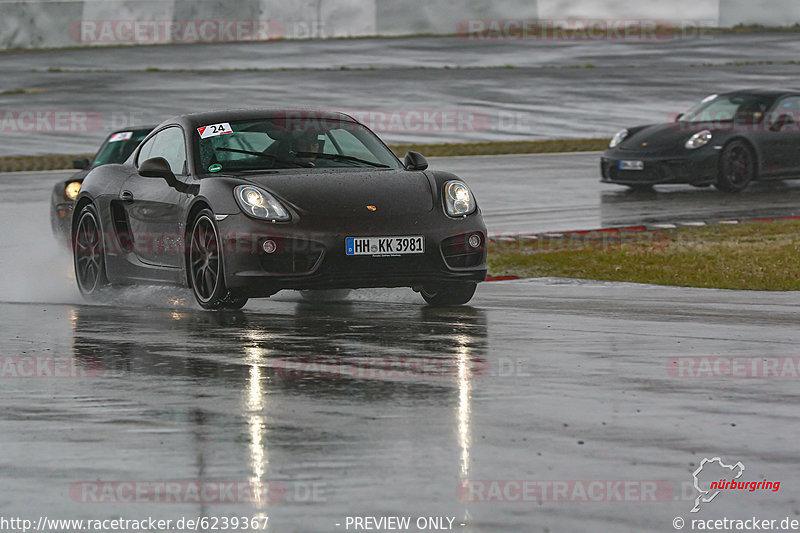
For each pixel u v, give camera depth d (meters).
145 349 17.23
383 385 14.38
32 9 126.56
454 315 20.75
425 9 134.25
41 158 61.25
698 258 29.09
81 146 67.81
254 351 16.91
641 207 42.38
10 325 19.92
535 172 54.25
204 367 15.72
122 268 24.50
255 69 102.19
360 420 12.56
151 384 14.65
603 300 23.00
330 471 10.62
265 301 23.33
